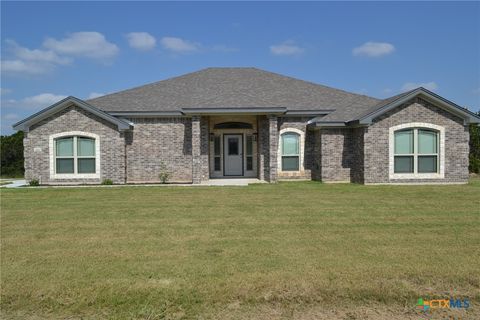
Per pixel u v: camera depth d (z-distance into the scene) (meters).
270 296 5.23
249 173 22.81
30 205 12.96
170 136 20.91
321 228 9.22
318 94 23.69
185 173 20.92
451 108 18.75
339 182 20.06
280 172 21.47
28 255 7.16
